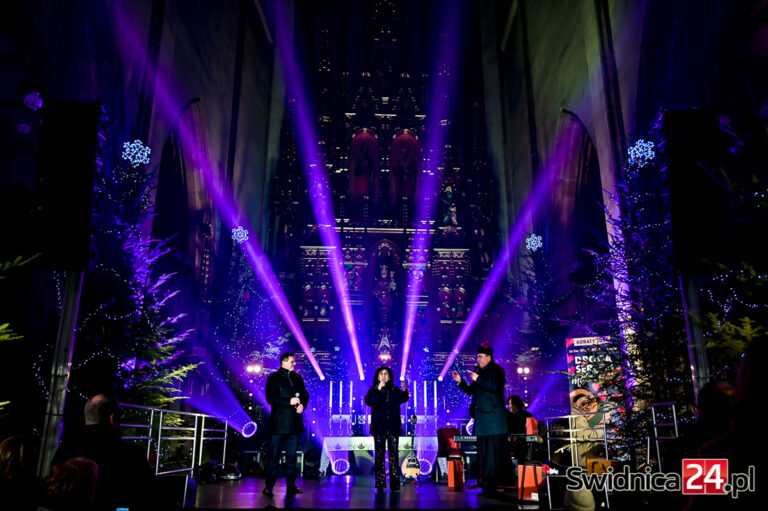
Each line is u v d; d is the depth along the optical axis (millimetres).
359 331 26594
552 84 23016
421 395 24734
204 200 21484
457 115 30953
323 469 15562
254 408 21141
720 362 7953
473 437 10062
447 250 27797
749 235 8758
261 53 29594
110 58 13812
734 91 13195
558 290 22812
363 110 30234
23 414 9938
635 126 15211
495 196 28516
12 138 12234
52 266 6148
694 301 6516
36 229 6191
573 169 22656
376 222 28438
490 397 8422
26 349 11344
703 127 6824
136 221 11883
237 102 24766
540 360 21875
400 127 30109
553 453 13203
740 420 3117
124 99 14383
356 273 27500
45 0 12695
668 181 6758
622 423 11102
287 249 27312
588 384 12031
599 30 17438
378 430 9312
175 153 20297
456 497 8320
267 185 29406
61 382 6027
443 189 28859
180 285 20906
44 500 3309
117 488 4719
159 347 11586
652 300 11141
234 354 21438
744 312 7801
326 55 30781
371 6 32125
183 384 19094
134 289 11055
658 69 14219
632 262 11695
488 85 31312
